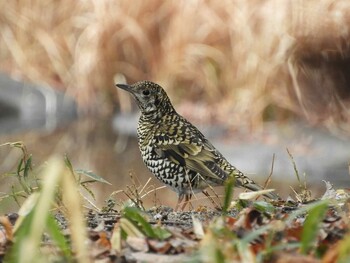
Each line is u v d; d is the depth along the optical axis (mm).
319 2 17281
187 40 18688
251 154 15555
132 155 15906
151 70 19219
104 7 19672
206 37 18578
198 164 9867
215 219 6613
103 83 19484
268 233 6000
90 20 19859
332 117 16625
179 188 10031
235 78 17781
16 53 20438
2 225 6699
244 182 9703
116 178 13797
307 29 17203
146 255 5660
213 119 17250
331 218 6699
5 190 11805
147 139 10180
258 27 17906
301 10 17359
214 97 17984
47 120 19344
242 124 16750
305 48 17156
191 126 10219
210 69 18172
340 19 17078
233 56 17953
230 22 18234
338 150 15453
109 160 15391
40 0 20484
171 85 18453
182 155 9914
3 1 20656
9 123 19141
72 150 16266
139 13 19422
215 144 16219
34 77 20125
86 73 19516
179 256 5641
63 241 5492
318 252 5520
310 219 5395
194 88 18328
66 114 19500
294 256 5074
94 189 12688
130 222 5988
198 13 18781
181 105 17984
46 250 5664
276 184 13672
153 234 6078
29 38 20500
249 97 17188
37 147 16453
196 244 5812
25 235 4941
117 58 19453
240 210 7805
